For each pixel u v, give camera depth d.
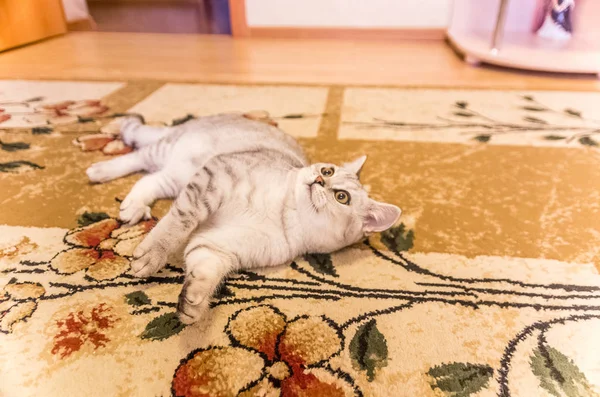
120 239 1.04
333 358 0.77
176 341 0.79
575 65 2.31
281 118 1.78
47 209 1.14
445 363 0.76
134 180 1.28
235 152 1.08
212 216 1.00
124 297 0.88
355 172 1.09
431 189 1.29
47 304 0.85
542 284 0.94
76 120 1.71
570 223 1.14
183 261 0.97
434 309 0.88
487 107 1.92
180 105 1.89
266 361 0.76
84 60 2.60
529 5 2.89
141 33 3.39
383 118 1.80
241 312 0.86
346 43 3.11
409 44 3.08
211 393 0.70
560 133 1.65
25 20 2.91
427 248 1.05
